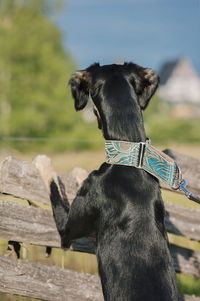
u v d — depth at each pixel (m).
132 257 3.93
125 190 4.23
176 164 4.25
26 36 36.56
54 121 38.66
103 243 4.18
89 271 6.26
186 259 6.02
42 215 5.33
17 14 37.78
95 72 4.73
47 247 5.57
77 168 5.92
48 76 37.28
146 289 3.70
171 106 132.88
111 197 4.25
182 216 6.15
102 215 4.28
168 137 46.69
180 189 4.30
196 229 6.15
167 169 4.24
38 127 37.09
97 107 4.59
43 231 5.28
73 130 39.59
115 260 3.99
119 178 4.29
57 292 5.17
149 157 4.27
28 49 35.78
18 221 5.18
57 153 33.34
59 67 37.50
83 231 4.61
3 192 5.31
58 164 18.34
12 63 36.09
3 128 36.03
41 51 36.59
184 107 124.69
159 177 4.24
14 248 5.31
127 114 4.41
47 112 38.00
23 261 5.15
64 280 5.24
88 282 5.32
